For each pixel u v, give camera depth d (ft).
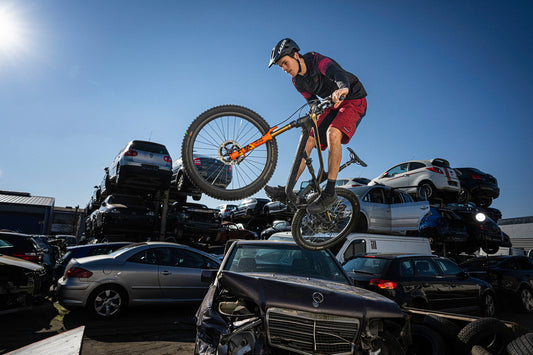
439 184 42.70
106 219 35.47
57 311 21.71
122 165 35.96
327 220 9.98
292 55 9.06
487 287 23.75
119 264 20.40
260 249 12.34
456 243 39.29
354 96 9.07
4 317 19.86
